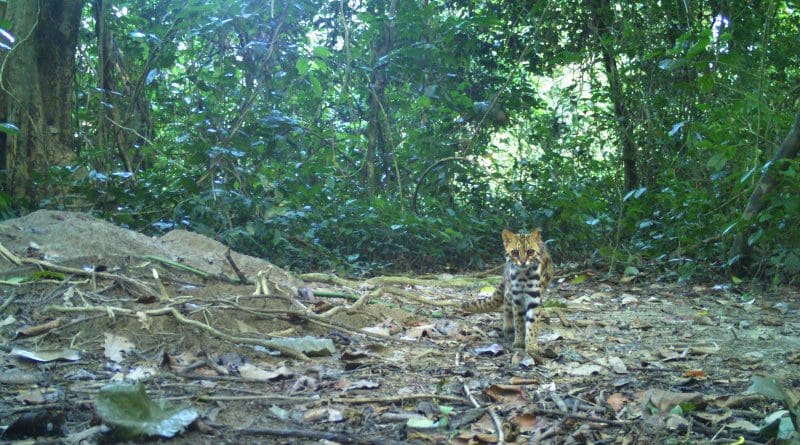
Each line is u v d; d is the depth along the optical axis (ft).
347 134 15.52
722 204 12.08
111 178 11.30
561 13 17.63
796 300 9.98
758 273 11.52
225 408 5.34
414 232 13.75
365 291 9.80
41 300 7.04
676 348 7.41
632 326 8.46
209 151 11.53
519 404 5.57
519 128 20.24
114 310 6.75
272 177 12.20
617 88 16.38
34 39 11.32
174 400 5.39
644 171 15.94
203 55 14.01
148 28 14.08
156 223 11.09
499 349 7.26
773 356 7.09
